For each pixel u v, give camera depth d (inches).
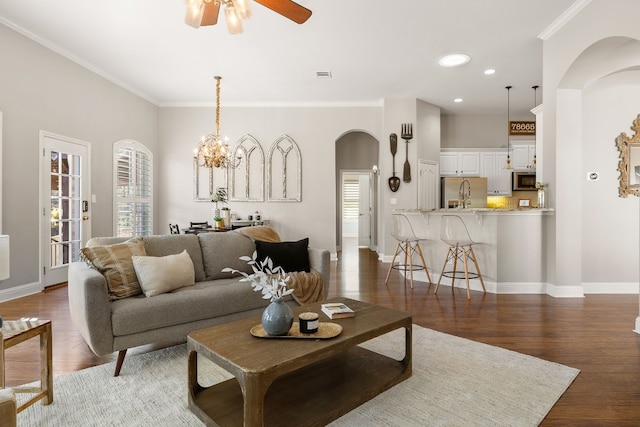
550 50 157.4
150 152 252.5
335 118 265.1
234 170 264.5
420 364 89.2
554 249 156.9
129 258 99.6
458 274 176.9
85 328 82.4
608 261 163.9
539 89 235.5
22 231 158.1
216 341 65.8
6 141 150.7
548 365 88.6
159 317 88.9
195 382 69.3
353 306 88.3
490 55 182.5
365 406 70.9
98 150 204.1
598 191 163.2
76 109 187.6
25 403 65.9
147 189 250.5
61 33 160.2
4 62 149.2
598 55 135.7
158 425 64.9
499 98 255.1
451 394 75.2
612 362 90.9
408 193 256.1
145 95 244.8
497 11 141.3
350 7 138.3
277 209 265.6
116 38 164.7
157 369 86.9
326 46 172.2
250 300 105.9
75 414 68.0
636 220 162.6
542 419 66.7
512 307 140.3
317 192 265.7
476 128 299.0
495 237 164.1
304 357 60.2
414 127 254.8
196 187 263.1
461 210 172.4
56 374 84.5
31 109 161.8
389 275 195.9
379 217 277.1
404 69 201.5
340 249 339.3
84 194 193.8
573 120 154.4
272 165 264.8
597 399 73.6
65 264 182.5
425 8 139.2
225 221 225.0
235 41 167.3
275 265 125.6
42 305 142.4
